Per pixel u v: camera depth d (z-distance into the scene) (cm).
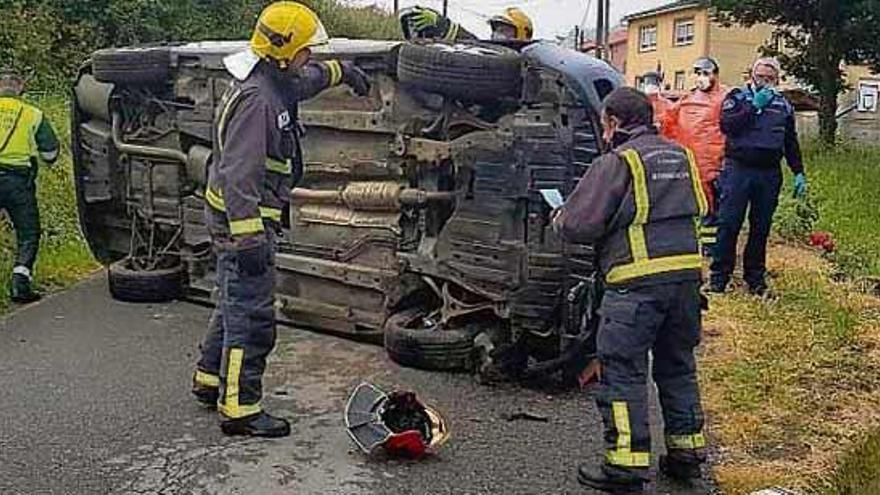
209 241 788
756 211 862
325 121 680
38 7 1834
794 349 709
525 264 601
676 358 496
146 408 585
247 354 539
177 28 2094
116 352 689
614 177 473
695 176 489
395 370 656
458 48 617
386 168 666
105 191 864
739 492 493
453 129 630
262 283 538
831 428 576
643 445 483
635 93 493
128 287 814
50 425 557
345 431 556
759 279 884
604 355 484
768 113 845
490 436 554
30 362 665
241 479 493
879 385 646
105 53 808
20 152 812
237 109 519
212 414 578
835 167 1761
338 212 696
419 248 657
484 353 629
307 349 697
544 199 581
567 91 587
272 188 538
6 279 845
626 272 475
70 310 798
